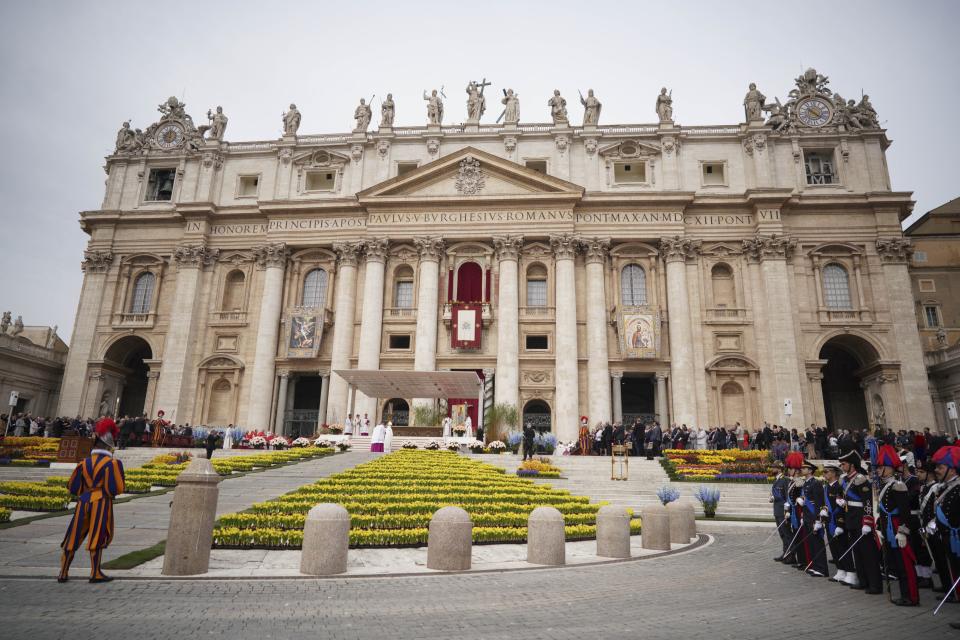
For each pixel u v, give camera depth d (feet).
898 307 141.69
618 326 142.82
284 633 22.68
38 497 52.85
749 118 155.94
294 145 163.22
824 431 111.96
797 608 28.71
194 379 150.92
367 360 144.46
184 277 155.22
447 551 35.99
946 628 25.39
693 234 149.69
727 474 85.92
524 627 24.38
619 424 128.98
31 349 155.84
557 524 39.24
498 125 160.56
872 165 151.23
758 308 144.05
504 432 123.24
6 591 27.81
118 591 28.48
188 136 168.66
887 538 31.50
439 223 151.53
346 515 35.04
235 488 67.56
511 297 145.07
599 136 156.66
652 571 37.22
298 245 155.02
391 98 163.12
